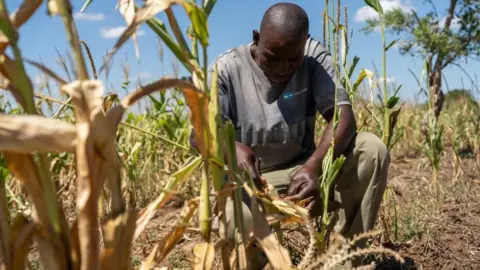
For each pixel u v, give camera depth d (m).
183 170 1.80
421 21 7.36
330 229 2.66
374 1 2.90
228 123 1.78
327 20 2.44
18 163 1.35
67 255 1.41
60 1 1.28
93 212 1.32
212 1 1.72
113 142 1.38
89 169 1.30
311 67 2.71
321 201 2.67
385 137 3.01
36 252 3.62
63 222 1.43
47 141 1.29
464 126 7.61
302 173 2.42
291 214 1.88
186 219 1.79
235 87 2.70
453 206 4.31
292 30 2.35
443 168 6.24
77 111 1.31
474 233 3.59
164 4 1.46
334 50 2.42
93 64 2.06
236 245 1.82
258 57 2.65
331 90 2.62
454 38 7.18
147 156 5.21
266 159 2.80
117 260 1.46
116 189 1.44
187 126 5.16
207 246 1.78
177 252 3.24
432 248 3.38
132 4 1.61
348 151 2.58
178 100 5.11
